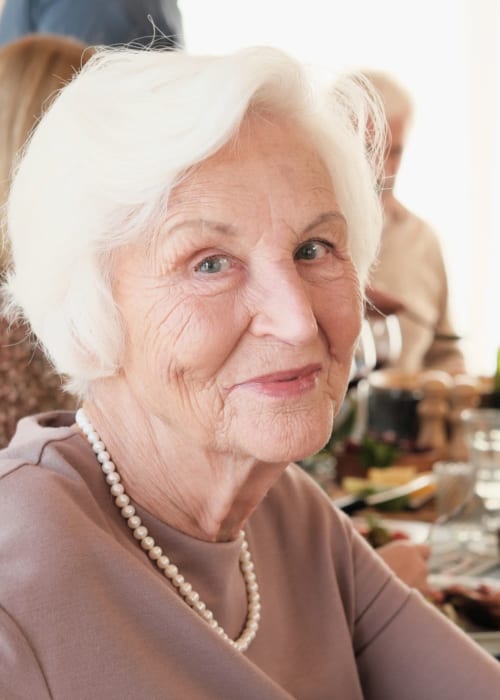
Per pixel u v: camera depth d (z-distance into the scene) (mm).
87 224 977
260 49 990
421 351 3895
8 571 916
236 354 977
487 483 2193
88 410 1087
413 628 1319
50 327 1035
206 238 961
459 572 1949
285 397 979
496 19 5770
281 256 971
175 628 978
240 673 989
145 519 1064
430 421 2893
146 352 990
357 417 2969
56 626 910
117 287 995
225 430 989
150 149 943
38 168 1012
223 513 1068
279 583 1219
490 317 5965
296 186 988
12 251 1063
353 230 1109
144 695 938
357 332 1038
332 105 1089
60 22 3031
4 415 1603
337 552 1310
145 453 1054
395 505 2402
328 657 1220
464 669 1295
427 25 5766
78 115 985
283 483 1272
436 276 4102
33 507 951
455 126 5859
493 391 2918
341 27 5711
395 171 3889
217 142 941
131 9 3049
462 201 5910
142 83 965
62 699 896
